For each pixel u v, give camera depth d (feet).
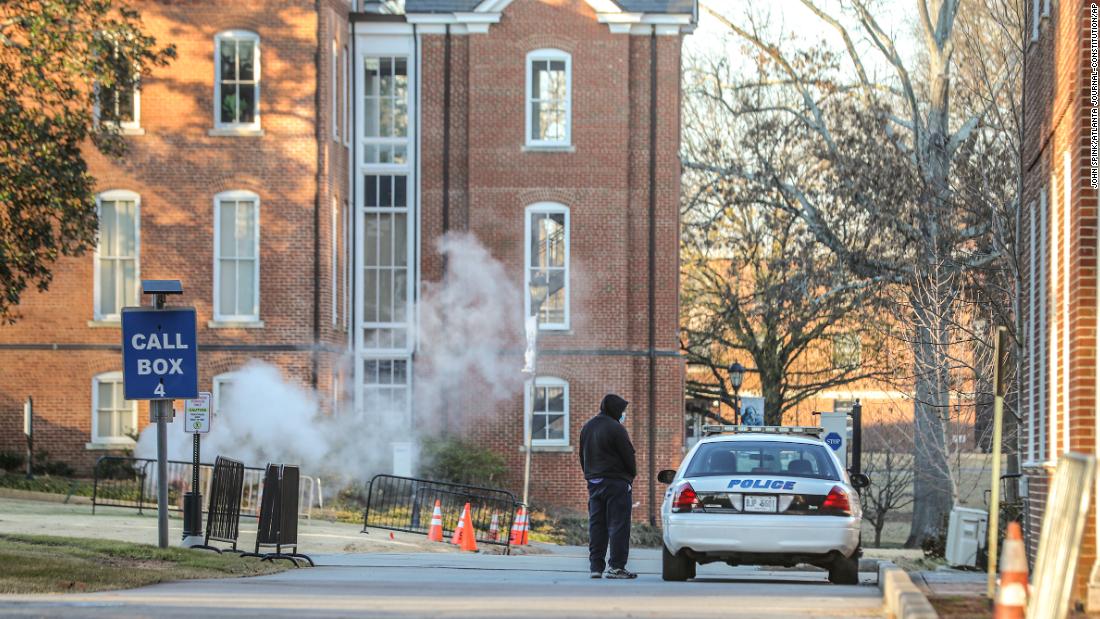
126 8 190.60
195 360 103.30
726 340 268.41
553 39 222.28
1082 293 77.46
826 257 232.73
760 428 121.80
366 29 223.71
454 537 155.63
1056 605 46.44
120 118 178.19
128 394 102.99
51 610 66.95
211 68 208.54
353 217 223.30
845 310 236.84
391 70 224.74
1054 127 93.35
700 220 275.59
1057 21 92.07
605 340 220.23
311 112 208.03
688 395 278.26
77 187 167.12
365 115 224.53
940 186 205.26
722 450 94.53
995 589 72.64
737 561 91.56
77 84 200.23
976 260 199.52
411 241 222.89
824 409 338.13
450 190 223.10
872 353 260.01
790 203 237.04
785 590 83.66
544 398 220.43
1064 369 86.99
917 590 65.51
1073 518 46.37
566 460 218.79
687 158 277.44
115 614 65.51
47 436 208.13
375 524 171.42
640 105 222.69
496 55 222.48
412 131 223.51
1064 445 86.48
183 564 97.04
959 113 235.81
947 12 219.00
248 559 104.17
